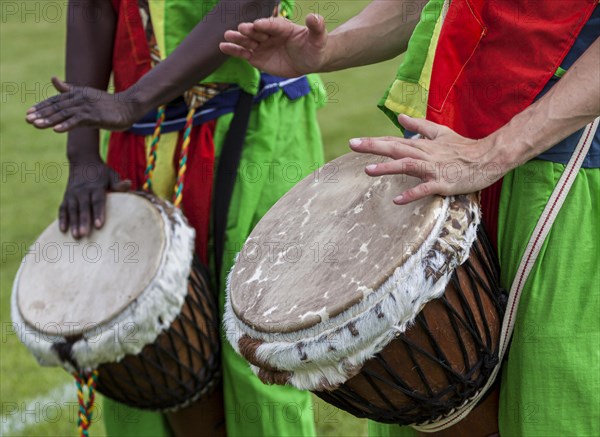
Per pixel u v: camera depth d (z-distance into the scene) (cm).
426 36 582
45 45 2986
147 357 688
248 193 750
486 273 542
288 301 524
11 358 1109
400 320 497
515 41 548
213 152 757
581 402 540
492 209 569
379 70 2434
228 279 574
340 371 502
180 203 750
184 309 696
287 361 506
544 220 540
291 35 628
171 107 766
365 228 543
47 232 762
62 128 692
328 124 1958
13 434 941
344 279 515
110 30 790
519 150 508
